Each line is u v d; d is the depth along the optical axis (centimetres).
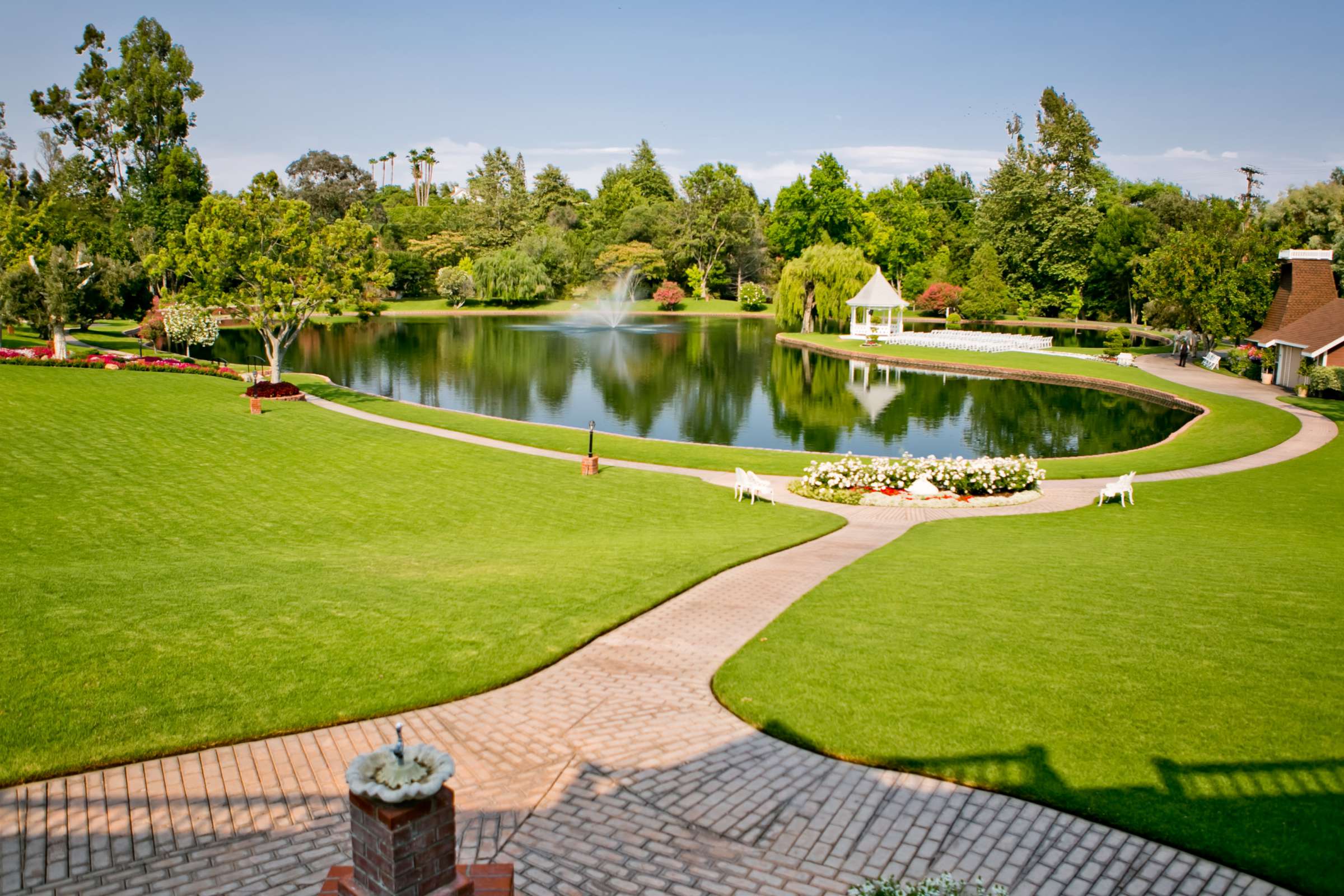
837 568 1366
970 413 3838
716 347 6588
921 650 922
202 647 927
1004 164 9325
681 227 10744
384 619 1047
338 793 666
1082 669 848
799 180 9531
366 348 6128
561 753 730
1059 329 8294
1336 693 771
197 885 553
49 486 1878
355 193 12050
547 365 5331
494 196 10712
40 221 4256
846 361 5909
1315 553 1426
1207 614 1014
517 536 1705
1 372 3080
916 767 690
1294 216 6197
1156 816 608
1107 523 1817
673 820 632
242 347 6000
